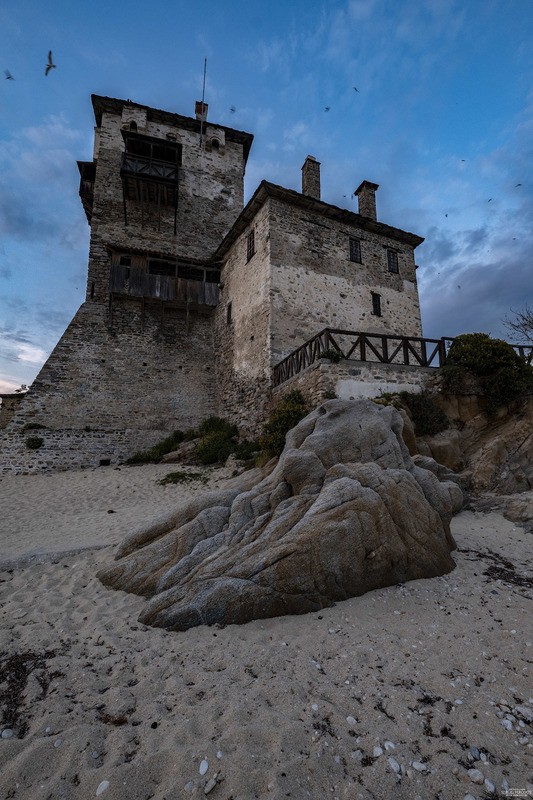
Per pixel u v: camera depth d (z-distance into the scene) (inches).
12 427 588.4
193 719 114.3
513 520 303.7
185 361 721.0
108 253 698.8
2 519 343.3
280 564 177.3
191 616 168.1
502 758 101.7
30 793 92.4
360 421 264.2
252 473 384.2
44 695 125.7
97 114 837.8
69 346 657.6
